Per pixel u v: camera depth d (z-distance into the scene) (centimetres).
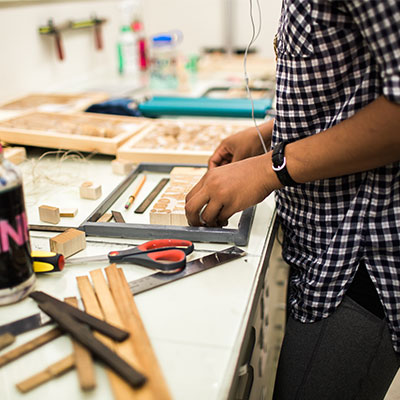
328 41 62
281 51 70
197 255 72
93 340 51
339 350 75
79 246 73
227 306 60
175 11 283
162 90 192
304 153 63
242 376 70
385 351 73
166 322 57
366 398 77
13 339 54
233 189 69
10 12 164
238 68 220
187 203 75
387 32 53
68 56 202
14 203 56
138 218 85
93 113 143
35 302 61
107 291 61
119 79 218
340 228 70
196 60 226
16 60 170
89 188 92
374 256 69
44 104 160
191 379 49
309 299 74
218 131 127
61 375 49
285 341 81
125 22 245
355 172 63
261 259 71
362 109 59
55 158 118
